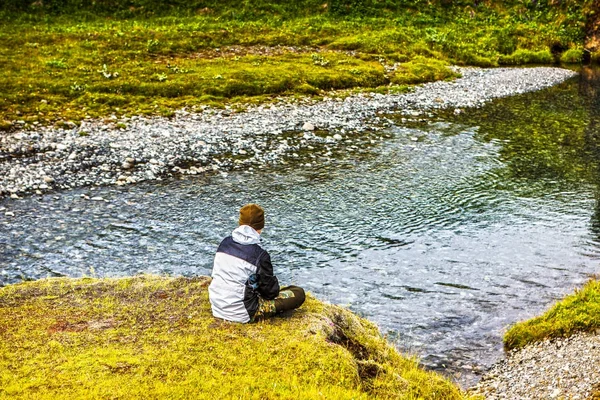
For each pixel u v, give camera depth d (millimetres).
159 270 14273
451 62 44156
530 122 29672
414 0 53562
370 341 9438
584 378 9266
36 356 7711
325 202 18844
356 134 26594
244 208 8656
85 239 15852
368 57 40938
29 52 35719
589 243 16062
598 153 24828
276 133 26203
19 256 14773
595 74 43781
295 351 7988
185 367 7555
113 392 6938
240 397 6980
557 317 11227
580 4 53812
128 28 42781
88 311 9094
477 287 13523
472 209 18500
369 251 15492
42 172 20391
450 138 26469
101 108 28406
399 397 7945
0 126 24625
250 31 44375
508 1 55594
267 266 8461
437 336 11453
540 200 19375
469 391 9625
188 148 23641
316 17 49188
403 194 19672
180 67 35250
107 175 20562
